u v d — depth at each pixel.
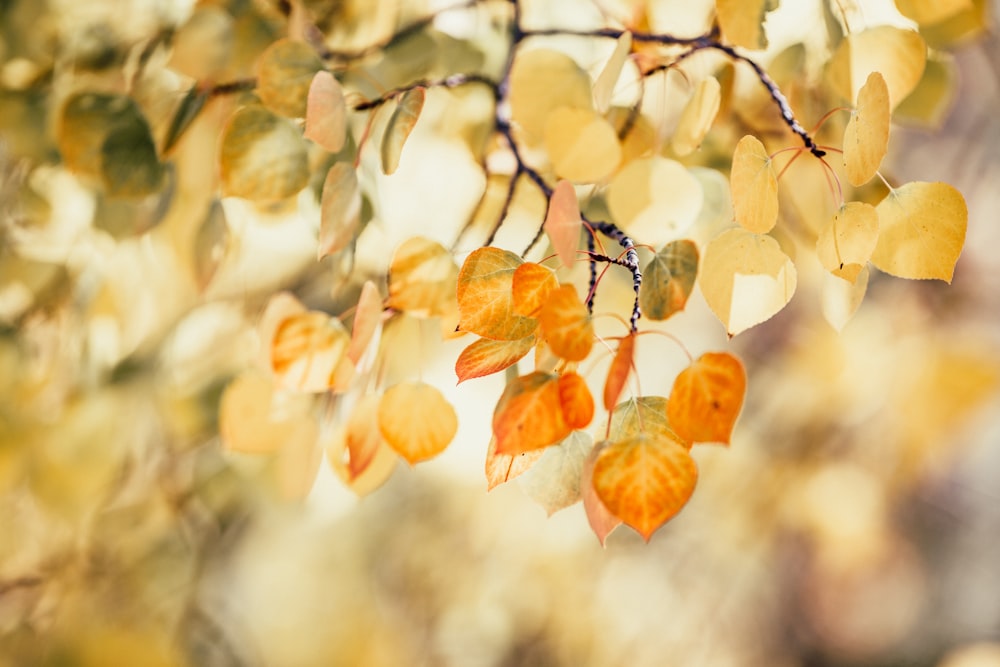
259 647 1.77
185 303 1.18
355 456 0.84
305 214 0.92
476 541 2.30
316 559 1.95
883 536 2.63
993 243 1.95
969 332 1.99
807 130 0.94
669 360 2.08
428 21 0.98
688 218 0.85
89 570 1.37
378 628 2.05
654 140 0.91
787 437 2.23
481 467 1.89
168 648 1.18
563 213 0.78
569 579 2.35
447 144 1.04
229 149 0.86
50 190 1.08
